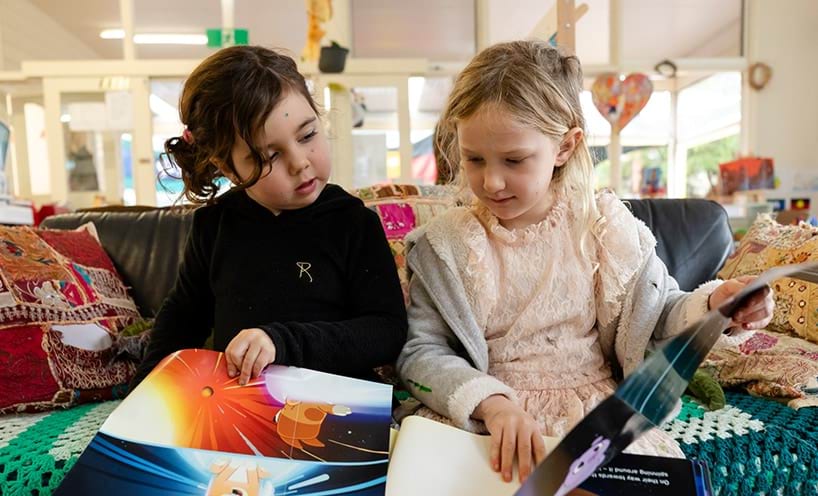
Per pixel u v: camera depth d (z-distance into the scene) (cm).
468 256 78
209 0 345
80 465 46
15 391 82
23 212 162
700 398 79
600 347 81
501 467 52
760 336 101
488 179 67
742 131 352
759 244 120
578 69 78
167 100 319
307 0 291
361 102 302
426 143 330
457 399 63
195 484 46
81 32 382
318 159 74
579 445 38
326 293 79
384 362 76
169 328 85
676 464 52
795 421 70
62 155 302
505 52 72
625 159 369
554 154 71
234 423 53
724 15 354
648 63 336
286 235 80
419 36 348
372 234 84
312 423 55
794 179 342
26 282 91
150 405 53
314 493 46
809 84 344
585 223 76
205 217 88
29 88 316
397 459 52
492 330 79
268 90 69
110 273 117
